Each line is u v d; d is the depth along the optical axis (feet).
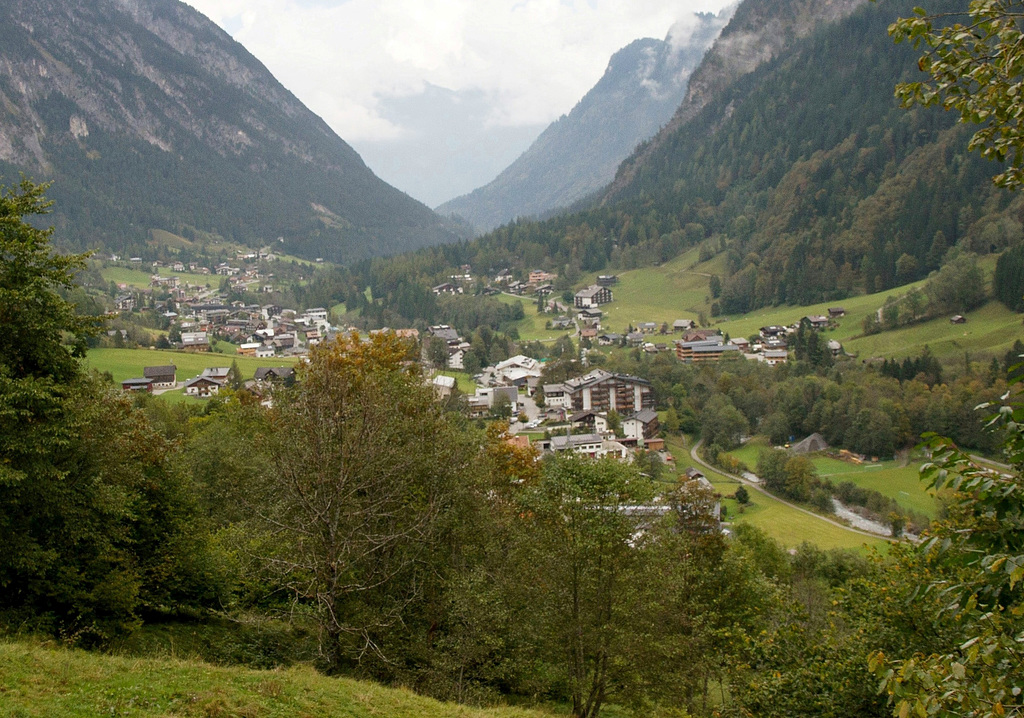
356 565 80.38
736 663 78.43
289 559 77.00
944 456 27.27
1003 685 23.26
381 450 74.43
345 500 72.33
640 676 76.33
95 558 68.39
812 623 95.81
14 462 58.18
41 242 65.57
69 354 67.10
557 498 77.87
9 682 45.09
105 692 47.09
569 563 76.38
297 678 58.95
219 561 87.20
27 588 64.13
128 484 73.72
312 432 72.84
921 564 61.72
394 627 79.10
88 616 66.74
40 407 59.93
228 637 77.66
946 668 24.12
